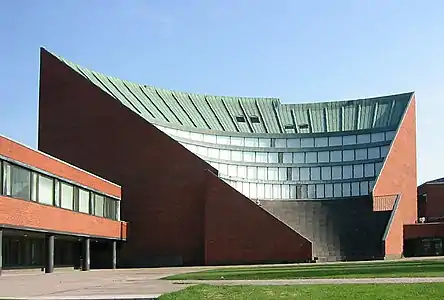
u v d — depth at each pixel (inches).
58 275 1407.5
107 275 1339.8
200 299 595.2
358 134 2731.3
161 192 2164.1
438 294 586.9
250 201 2003.0
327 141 2746.1
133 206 2186.3
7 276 1359.5
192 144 2583.7
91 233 1823.3
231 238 1988.2
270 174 2689.5
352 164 2682.1
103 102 2261.3
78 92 2290.8
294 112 2970.0
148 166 2190.0
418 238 2343.8
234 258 1974.7
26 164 1397.6
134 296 668.1
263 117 2920.8
